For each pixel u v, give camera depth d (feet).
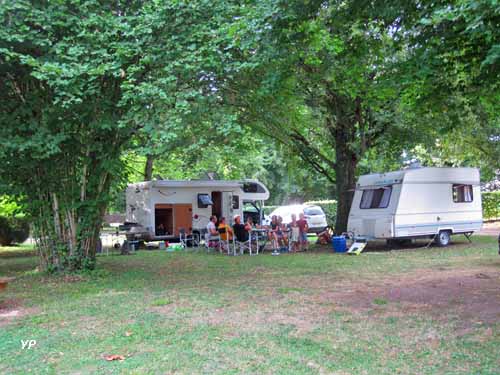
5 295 30.01
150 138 32.14
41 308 26.03
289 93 36.73
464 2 20.75
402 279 32.81
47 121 32.99
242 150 52.49
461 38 25.59
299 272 37.63
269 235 57.26
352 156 61.26
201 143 38.37
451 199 58.18
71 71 28.91
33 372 15.92
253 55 32.14
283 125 42.80
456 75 29.19
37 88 34.09
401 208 53.93
